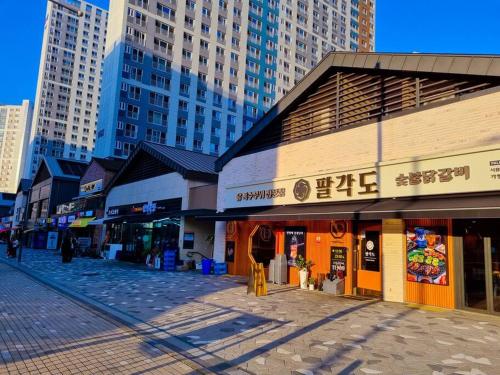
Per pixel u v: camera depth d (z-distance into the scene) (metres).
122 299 11.14
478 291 9.70
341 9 96.38
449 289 10.26
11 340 6.84
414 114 11.02
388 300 11.38
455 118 10.07
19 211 57.22
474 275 9.84
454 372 5.55
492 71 9.51
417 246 11.05
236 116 71.88
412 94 11.55
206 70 68.88
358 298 11.82
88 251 29.98
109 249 27.92
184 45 66.56
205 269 18.28
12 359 5.89
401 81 11.89
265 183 15.93
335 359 6.08
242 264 17.59
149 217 23.05
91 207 34.62
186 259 20.88
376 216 10.03
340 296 12.14
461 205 8.57
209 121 68.25
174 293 12.29
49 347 6.52
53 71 115.94
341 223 13.29
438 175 9.99
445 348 6.67
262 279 12.12
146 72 61.78
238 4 74.88
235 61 73.12
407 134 11.12
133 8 61.59
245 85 74.06
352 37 98.50
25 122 152.38
